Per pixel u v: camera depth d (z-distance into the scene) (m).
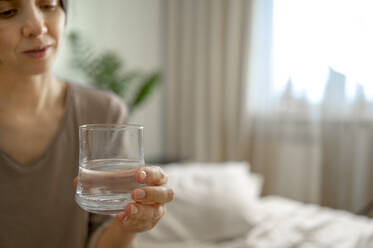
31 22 0.55
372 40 2.29
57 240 0.73
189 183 1.61
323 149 2.53
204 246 1.42
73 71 2.86
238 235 1.48
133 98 2.92
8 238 0.69
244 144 2.89
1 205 0.68
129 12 3.17
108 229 0.72
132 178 0.47
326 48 2.46
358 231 1.47
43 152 0.72
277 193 2.76
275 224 1.55
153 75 2.89
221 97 3.04
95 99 0.79
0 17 0.55
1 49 0.56
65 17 0.63
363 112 2.36
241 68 2.89
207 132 3.14
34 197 0.70
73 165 0.74
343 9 2.38
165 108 3.45
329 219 1.61
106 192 0.46
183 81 3.24
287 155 2.70
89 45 2.77
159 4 3.40
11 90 0.67
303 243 1.35
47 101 0.72
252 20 2.79
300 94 2.60
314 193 2.58
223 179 1.66
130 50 3.19
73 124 0.75
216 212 1.49
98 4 2.94
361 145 2.38
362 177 2.39
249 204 1.57
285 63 2.65
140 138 0.49
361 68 2.34
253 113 2.87
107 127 0.47
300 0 2.56
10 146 0.70
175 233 1.44
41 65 0.58
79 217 0.74
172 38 3.30
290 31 2.62
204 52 3.11
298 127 2.64
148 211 0.48
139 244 1.38
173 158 3.29
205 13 3.08
